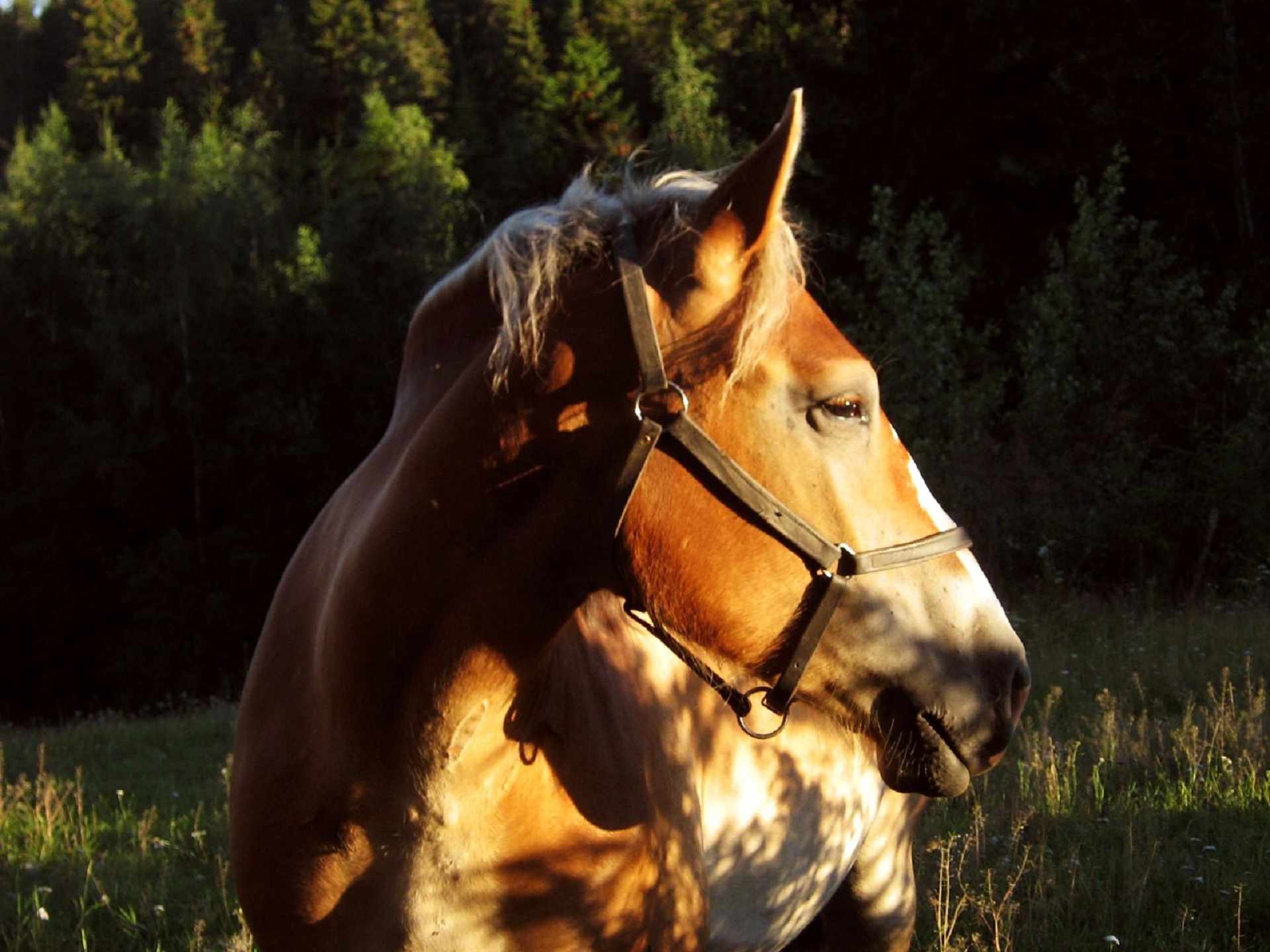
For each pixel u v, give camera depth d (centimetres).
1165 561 1027
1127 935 326
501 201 4003
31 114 7131
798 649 173
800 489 168
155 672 2309
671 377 166
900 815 300
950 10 1706
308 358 2633
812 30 2191
